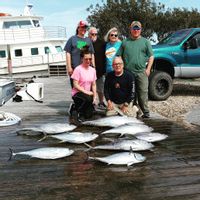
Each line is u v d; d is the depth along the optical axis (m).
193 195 3.42
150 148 4.83
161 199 3.33
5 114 7.04
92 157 4.46
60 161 4.43
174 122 7.01
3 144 5.23
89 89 6.93
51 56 22.69
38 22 22.92
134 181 3.78
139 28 6.94
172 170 4.12
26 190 3.54
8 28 21.94
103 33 32.94
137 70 7.05
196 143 5.34
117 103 6.89
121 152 4.67
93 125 6.38
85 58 6.66
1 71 21.86
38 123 6.78
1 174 3.98
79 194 3.45
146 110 7.32
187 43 11.19
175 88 14.59
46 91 13.14
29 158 4.55
